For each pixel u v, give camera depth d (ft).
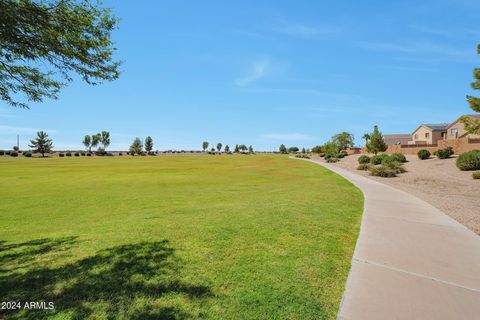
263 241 17.17
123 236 18.34
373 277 12.69
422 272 13.21
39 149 297.74
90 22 11.91
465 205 30.73
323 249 16.01
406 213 25.85
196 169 112.27
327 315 9.80
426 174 70.90
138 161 190.29
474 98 45.42
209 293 11.14
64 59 12.61
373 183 52.19
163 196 41.96
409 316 9.66
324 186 47.44
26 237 19.98
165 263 13.88
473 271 13.32
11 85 13.26
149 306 10.19
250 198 36.58
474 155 66.23
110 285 11.68
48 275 12.62
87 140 355.36
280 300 10.70
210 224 20.92
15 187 55.52
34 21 10.52
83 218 27.94
